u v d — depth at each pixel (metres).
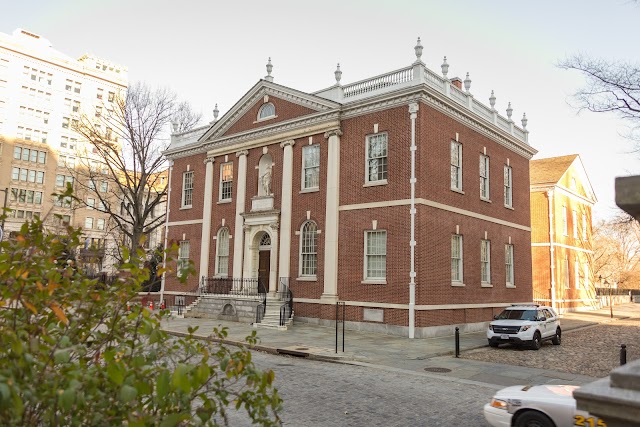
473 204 27.69
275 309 26.70
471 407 10.48
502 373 14.66
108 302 4.89
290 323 25.67
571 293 44.47
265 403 4.37
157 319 4.79
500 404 7.84
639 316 41.16
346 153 26.64
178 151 37.19
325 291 25.88
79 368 3.54
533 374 14.58
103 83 89.69
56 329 4.21
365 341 20.77
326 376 13.47
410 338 22.16
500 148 31.30
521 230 32.72
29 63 82.00
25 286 4.12
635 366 3.52
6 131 78.38
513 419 7.67
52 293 4.12
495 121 30.78
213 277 32.53
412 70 24.89
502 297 29.58
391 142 24.83
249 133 31.53
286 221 28.52
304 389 11.72
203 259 33.22
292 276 27.78
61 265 4.77
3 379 2.82
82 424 3.63
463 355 18.27
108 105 89.44
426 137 24.25
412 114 24.14
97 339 4.50
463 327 25.50
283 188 28.97
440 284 24.22
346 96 27.48
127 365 3.97
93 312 4.51
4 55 79.44
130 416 3.53
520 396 7.76
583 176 49.97
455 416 9.70
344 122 27.03
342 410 9.89
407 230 23.48
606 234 67.25
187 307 30.50
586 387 3.42
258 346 18.41
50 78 84.06
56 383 3.28
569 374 14.73
